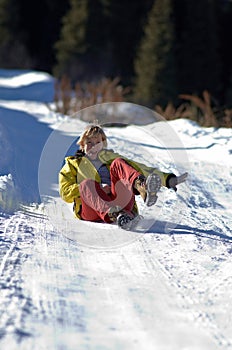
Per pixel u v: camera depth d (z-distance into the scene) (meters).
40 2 123.56
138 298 11.23
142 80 92.19
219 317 10.53
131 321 10.11
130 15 111.00
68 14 112.69
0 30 118.38
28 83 80.12
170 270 13.10
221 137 33.09
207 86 97.19
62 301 10.80
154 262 13.62
